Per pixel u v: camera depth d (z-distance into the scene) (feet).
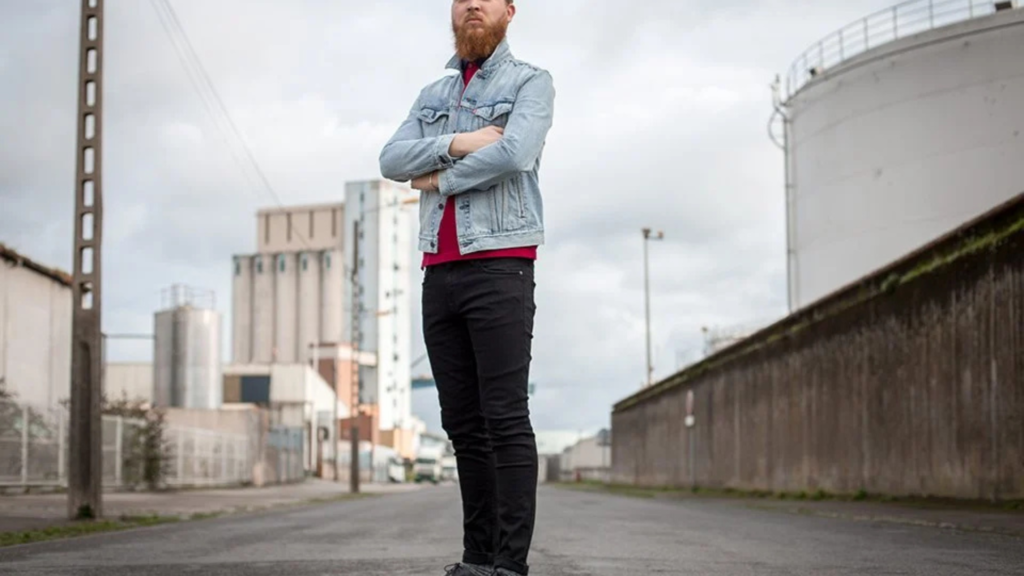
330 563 19.76
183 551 23.13
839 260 96.02
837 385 67.92
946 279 50.08
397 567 18.80
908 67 89.66
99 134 39.45
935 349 51.42
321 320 371.97
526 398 11.27
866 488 62.03
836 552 22.71
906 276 55.47
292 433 166.71
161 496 74.13
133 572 17.72
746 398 94.89
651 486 154.30
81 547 24.41
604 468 238.07
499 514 11.19
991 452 45.03
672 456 136.36
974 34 85.56
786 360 80.94
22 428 63.67
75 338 38.65
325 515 47.24
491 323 11.10
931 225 87.30
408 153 11.32
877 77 92.12
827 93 97.71
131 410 91.45
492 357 11.12
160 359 170.40
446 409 11.89
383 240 373.40
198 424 132.57
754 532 31.04
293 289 374.84
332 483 179.93
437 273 11.45
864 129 93.20
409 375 384.27
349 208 375.45
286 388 222.28
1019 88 83.30
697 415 118.93
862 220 93.20
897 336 56.80
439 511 52.65
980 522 33.37
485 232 11.10
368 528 34.40
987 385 45.47
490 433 11.25
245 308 378.73
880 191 91.35
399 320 379.35
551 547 24.63
